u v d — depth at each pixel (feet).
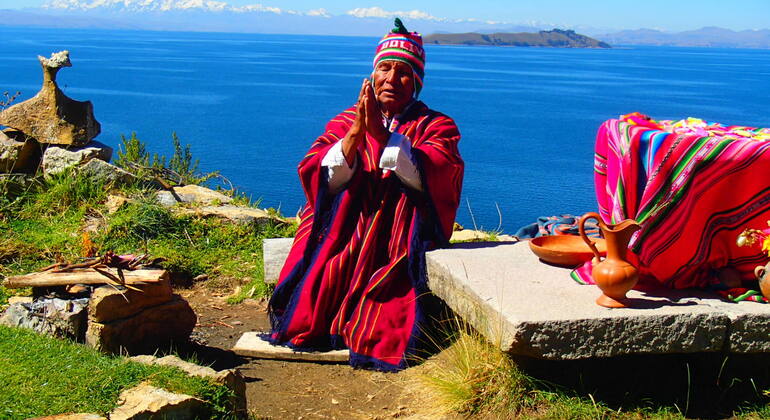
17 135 26.20
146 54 627.87
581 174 108.78
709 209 13.91
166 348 15.89
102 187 25.44
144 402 11.52
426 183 16.78
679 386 13.87
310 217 17.76
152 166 29.55
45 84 25.86
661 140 13.92
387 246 17.13
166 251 22.07
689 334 13.11
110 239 22.47
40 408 11.13
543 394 13.46
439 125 17.63
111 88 259.80
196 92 256.93
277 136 143.33
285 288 17.25
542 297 13.94
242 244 23.21
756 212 13.80
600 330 12.87
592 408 13.21
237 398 12.85
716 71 619.67
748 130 15.25
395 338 16.22
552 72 524.11
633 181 14.47
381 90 17.85
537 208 80.33
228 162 107.65
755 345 13.32
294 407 14.52
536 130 175.42
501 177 103.55
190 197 26.11
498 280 14.92
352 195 17.24
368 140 17.57
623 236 13.28
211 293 20.65
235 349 16.80
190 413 11.89
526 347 12.76
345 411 14.34
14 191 24.86
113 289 14.71
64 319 14.51
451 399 13.76
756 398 13.71
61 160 25.80
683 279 14.51
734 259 14.26
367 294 16.60
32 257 21.08
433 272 16.38
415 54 17.81
